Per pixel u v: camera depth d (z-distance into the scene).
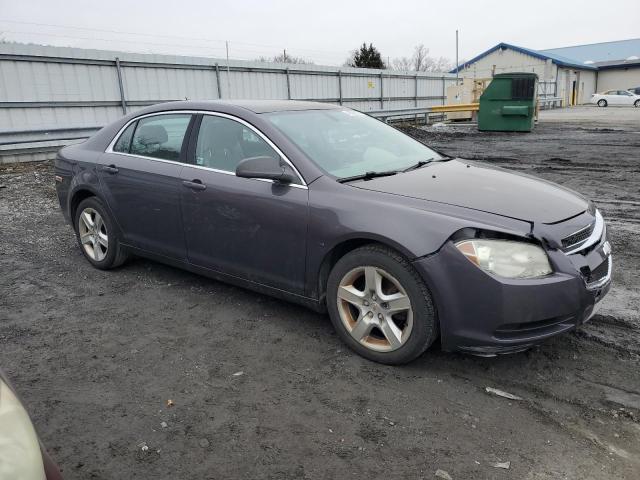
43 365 3.44
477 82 27.98
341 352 3.52
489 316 2.94
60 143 12.73
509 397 3.00
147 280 4.90
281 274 3.74
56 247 6.00
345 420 2.82
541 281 2.90
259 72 22.78
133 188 4.58
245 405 2.97
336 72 26.67
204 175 4.09
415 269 3.07
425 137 18.80
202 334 3.82
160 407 2.97
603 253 3.26
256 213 3.74
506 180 3.75
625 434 2.68
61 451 2.62
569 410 2.88
